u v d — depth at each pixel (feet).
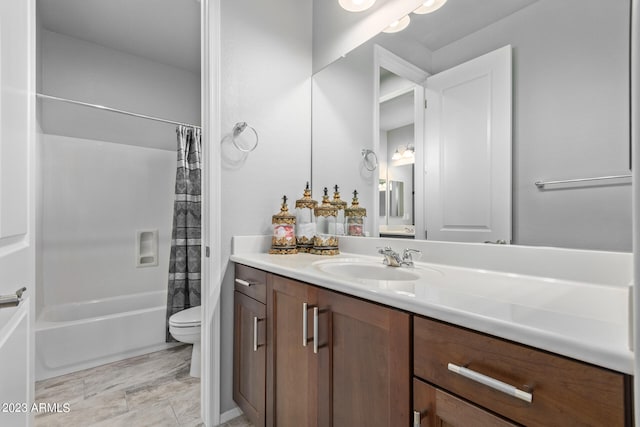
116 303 8.71
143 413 5.13
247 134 5.39
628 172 2.71
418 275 3.48
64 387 5.91
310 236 5.54
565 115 3.08
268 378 4.14
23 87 3.06
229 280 5.14
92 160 8.65
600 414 1.45
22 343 3.06
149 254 9.62
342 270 4.30
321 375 3.23
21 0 3.00
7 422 2.63
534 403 1.67
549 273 3.12
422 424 2.23
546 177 3.20
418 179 4.47
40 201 7.66
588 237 2.91
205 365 4.92
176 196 8.15
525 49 3.39
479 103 3.79
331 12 6.00
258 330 4.38
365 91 5.26
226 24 5.17
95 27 8.02
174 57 9.57
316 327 3.29
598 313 1.95
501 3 3.62
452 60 4.09
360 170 5.33
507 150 3.51
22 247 3.09
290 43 6.06
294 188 6.02
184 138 8.30
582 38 2.99
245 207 5.35
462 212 3.93
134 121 9.35
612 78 2.81
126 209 9.20
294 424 3.65
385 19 4.99
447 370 2.08
